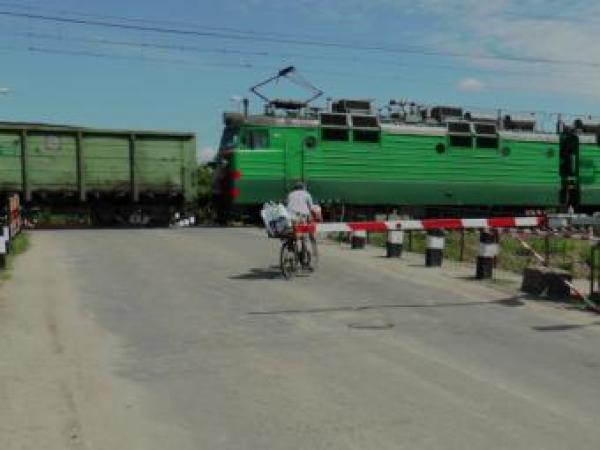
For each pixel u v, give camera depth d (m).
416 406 6.33
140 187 28.09
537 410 6.25
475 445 5.43
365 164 29.36
